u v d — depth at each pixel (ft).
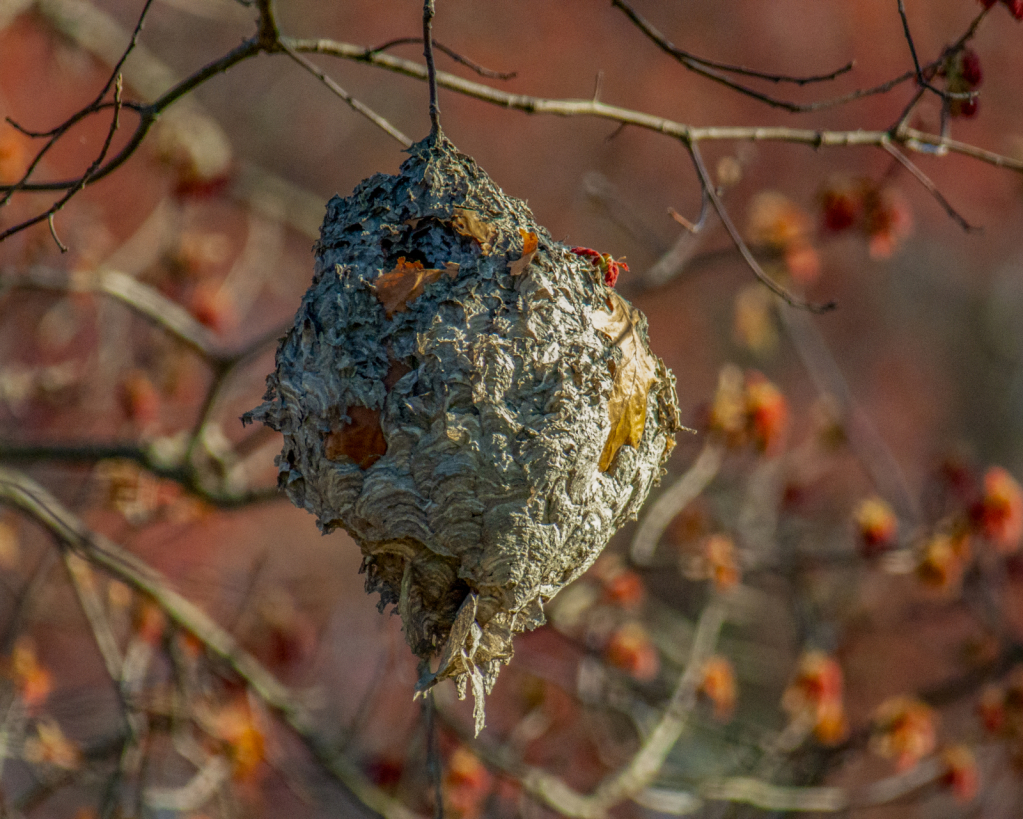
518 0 58.90
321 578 41.39
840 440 33.50
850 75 59.36
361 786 24.20
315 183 57.98
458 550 12.34
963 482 28.68
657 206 57.98
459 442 12.23
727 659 33.06
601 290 13.07
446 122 58.44
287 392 12.67
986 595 30.66
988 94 61.05
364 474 12.43
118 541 36.52
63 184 15.80
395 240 12.78
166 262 31.78
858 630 33.45
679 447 33.22
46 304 35.47
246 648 29.84
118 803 22.57
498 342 12.34
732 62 60.03
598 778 30.53
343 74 58.18
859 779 36.88
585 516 12.75
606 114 17.29
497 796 27.96
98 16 34.83
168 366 31.65
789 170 57.72
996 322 63.98
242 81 57.21
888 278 62.95
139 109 15.43
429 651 12.78
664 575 34.99
